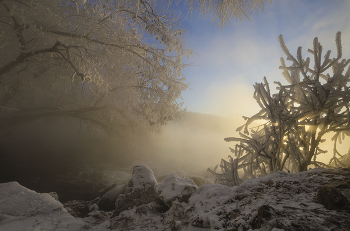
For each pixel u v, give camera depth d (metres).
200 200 2.32
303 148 2.83
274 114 2.76
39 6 5.96
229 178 3.14
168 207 3.10
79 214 4.24
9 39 6.52
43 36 6.57
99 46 7.84
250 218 1.38
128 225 2.72
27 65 6.55
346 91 2.43
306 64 2.84
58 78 7.73
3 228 2.37
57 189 6.12
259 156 3.00
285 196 1.73
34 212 2.83
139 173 4.00
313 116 2.64
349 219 1.16
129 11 7.76
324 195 1.39
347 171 2.05
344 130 2.55
